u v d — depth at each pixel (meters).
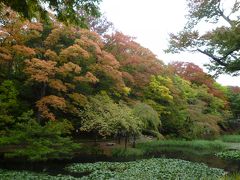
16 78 23.11
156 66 31.55
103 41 30.31
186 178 15.34
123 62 29.34
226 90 51.78
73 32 23.02
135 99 30.55
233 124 51.78
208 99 41.03
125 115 25.02
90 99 24.98
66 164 18.67
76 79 22.20
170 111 34.50
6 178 13.23
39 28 20.23
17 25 19.38
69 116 25.66
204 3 15.02
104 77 26.25
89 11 9.62
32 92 23.61
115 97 28.81
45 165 18.03
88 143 26.75
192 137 36.78
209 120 37.31
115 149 24.97
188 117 36.25
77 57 23.03
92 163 18.95
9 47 19.95
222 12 15.03
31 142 18.36
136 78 30.02
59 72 21.03
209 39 14.64
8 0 8.88
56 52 22.77
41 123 23.06
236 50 14.01
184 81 38.91
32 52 19.78
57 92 23.27
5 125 20.50
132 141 30.42
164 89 31.53
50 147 19.25
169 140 33.31
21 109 22.56
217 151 29.83
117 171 17.12
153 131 30.97
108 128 24.08
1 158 18.30
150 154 25.17
